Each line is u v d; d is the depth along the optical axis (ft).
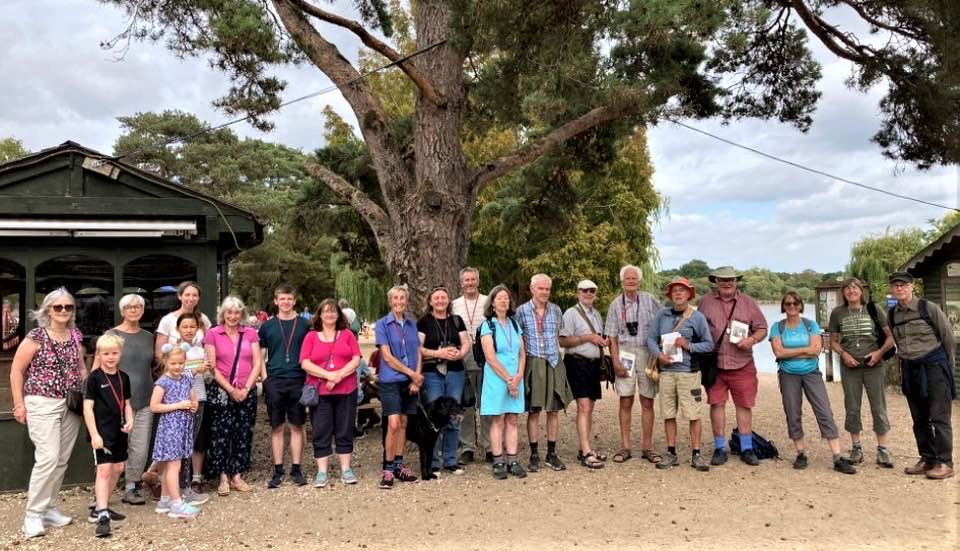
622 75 24.91
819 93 33.45
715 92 30.04
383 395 19.93
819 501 17.67
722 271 22.27
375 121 28.25
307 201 42.45
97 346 16.38
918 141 31.12
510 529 15.71
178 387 17.33
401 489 19.31
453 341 21.06
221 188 115.44
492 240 68.95
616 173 72.64
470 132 38.47
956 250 36.63
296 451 20.16
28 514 15.90
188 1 29.40
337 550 14.48
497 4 20.35
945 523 15.83
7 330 35.45
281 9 28.17
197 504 18.01
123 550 14.75
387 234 28.48
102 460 16.03
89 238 21.75
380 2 35.91
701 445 25.11
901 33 29.09
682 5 19.38
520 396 20.59
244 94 32.81
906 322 20.65
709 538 14.92
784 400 21.75
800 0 29.19
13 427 19.76
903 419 29.89
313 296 119.44
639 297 22.77
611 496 18.34
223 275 27.81
